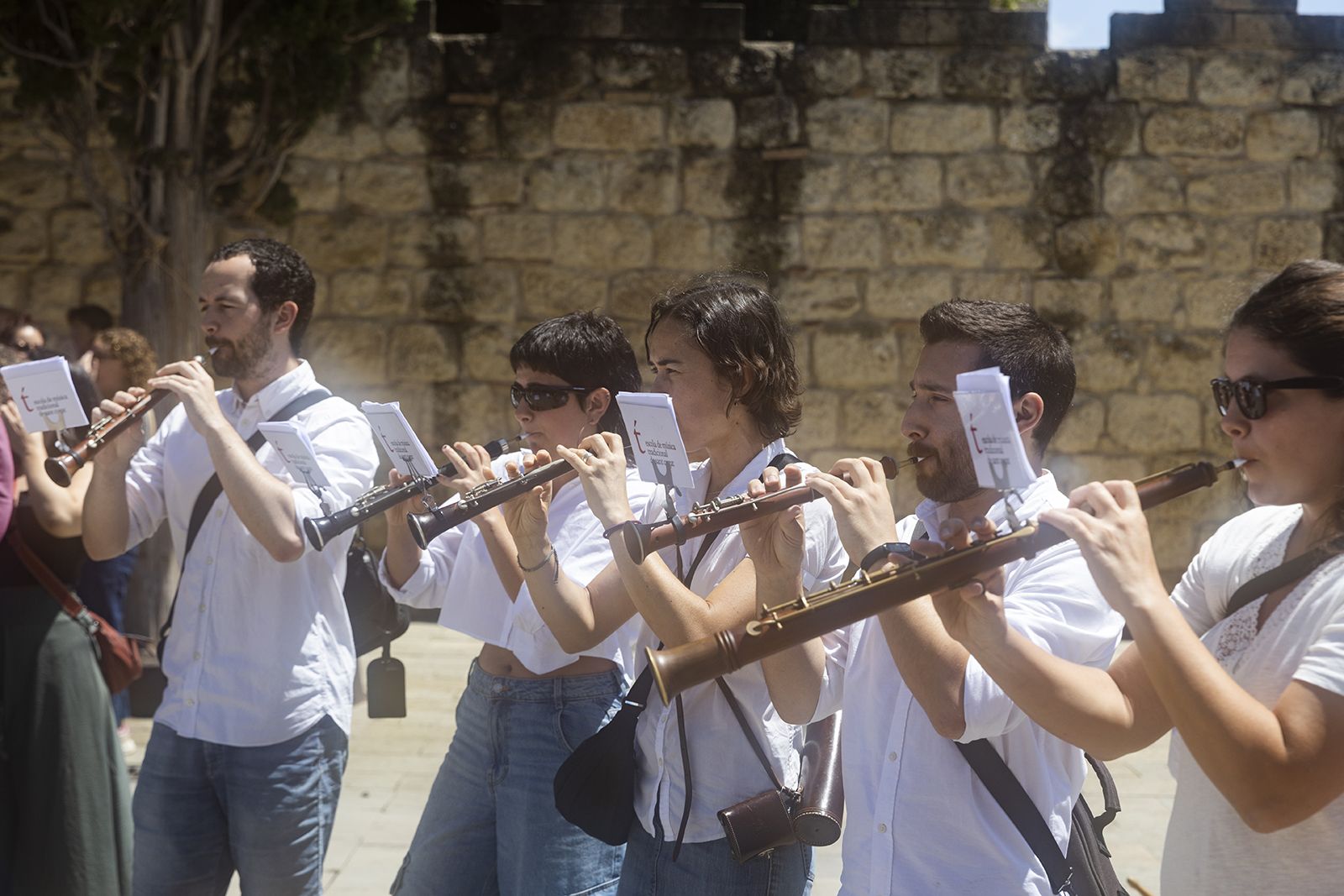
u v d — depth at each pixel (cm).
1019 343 205
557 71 870
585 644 260
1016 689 173
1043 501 205
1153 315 885
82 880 316
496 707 282
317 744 307
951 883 193
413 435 267
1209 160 882
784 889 236
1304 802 152
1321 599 164
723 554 244
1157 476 168
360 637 336
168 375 304
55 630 319
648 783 241
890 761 201
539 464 266
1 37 646
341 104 752
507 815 277
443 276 877
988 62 873
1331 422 162
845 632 230
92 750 321
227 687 301
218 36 664
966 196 878
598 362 295
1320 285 163
